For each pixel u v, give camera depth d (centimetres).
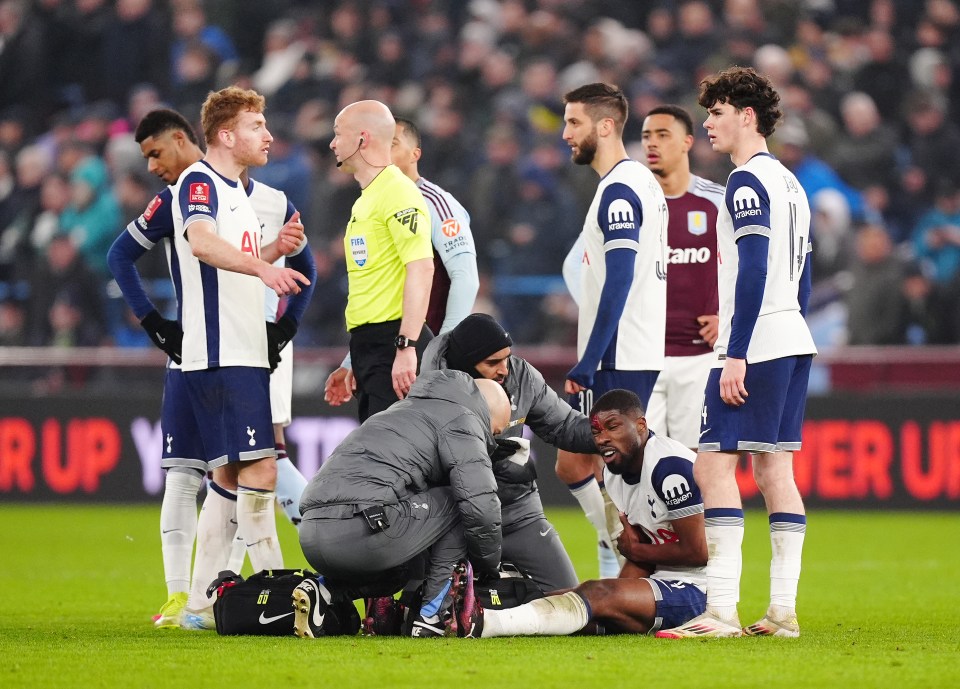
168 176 2414
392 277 2289
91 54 6644
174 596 2308
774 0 6150
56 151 6288
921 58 6294
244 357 2227
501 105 5772
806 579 3170
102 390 5144
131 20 6594
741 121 2061
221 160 2270
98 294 5431
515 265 5334
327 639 1977
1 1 6950
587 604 2000
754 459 2078
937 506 4806
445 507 1998
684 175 2708
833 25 6619
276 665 1705
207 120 2267
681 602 2050
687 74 6038
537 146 5553
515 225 5375
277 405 2555
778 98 2067
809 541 4062
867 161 5756
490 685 1555
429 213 2375
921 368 4862
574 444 2217
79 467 5144
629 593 2020
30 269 5638
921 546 3925
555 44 6153
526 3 6431
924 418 4806
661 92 5825
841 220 5350
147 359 5153
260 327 2252
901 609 2588
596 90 2459
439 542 2011
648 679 1595
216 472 2283
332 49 6384
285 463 2612
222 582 2097
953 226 5522
